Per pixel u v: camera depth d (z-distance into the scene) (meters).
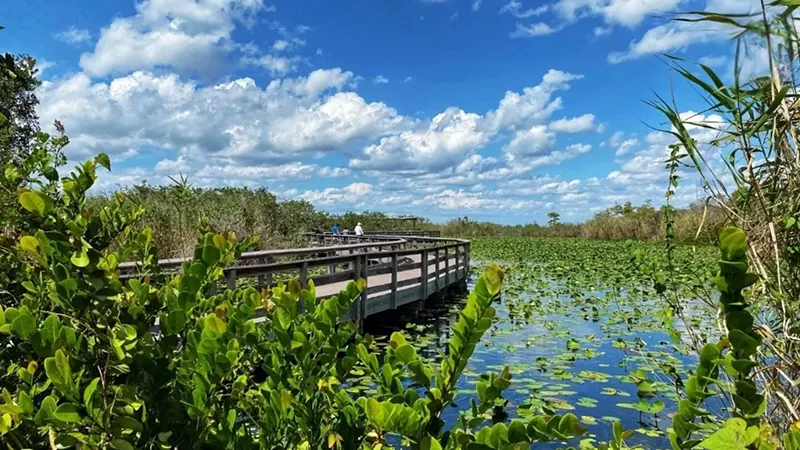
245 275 5.01
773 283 1.47
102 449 0.77
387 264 7.77
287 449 1.08
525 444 0.72
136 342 0.90
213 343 0.98
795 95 1.23
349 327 1.17
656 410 3.75
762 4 1.13
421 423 0.78
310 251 7.46
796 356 1.34
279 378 1.08
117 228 1.22
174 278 1.34
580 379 4.96
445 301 10.93
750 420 0.79
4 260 1.32
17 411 0.83
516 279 13.00
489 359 5.81
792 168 1.38
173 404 0.89
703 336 2.30
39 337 0.83
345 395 1.12
